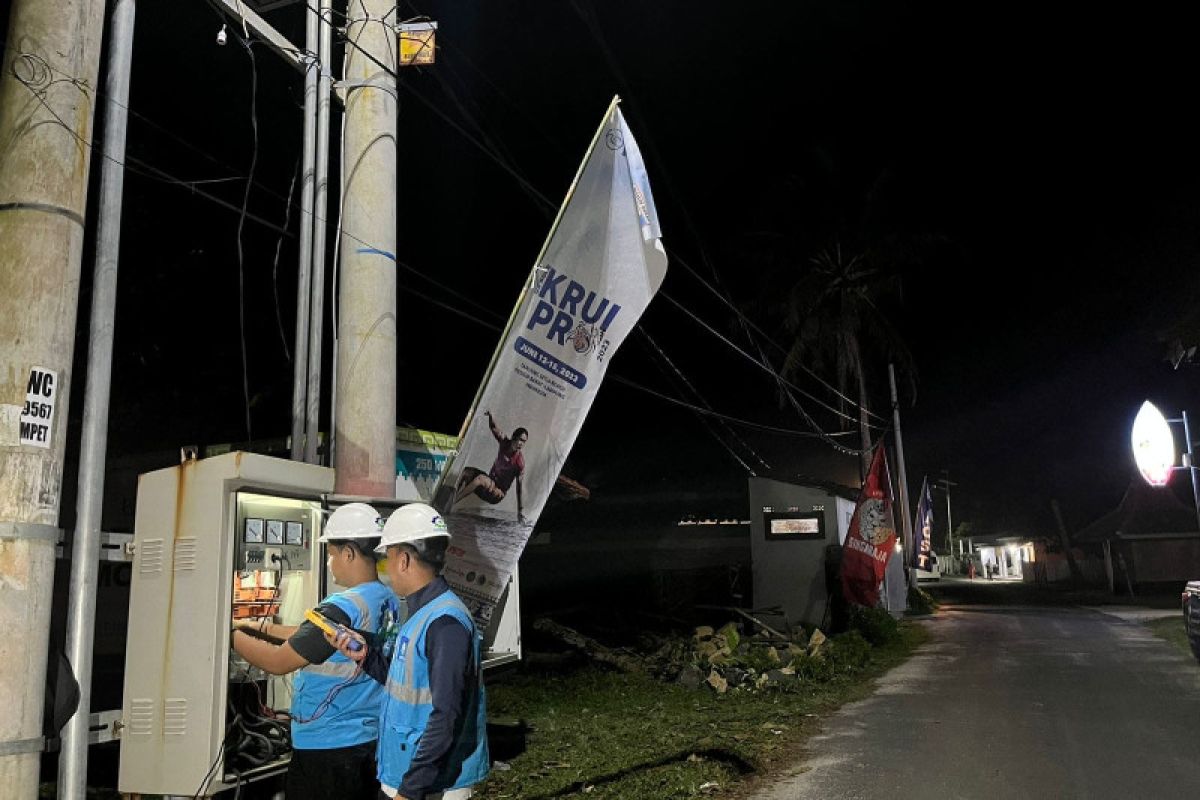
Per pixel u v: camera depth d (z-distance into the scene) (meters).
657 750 9.33
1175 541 40.12
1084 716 10.97
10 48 3.85
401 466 9.80
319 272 7.54
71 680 3.96
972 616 29.39
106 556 4.97
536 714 11.59
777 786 7.93
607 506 27.22
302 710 4.11
